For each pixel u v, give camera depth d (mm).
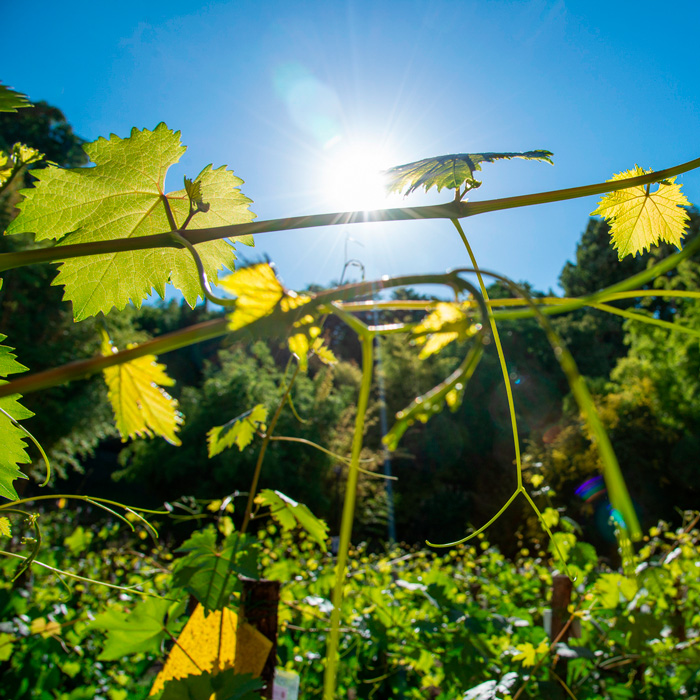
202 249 830
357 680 2715
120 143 757
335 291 328
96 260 787
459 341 305
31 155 810
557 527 3150
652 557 2723
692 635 2625
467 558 4809
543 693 1889
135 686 2721
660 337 19594
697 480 17812
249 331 319
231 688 838
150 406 1002
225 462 15703
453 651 2090
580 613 1983
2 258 438
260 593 1226
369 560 4992
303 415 17172
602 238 29266
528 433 23312
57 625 2256
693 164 615
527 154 750
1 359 634
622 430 19031
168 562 3736
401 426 279
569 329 26891
